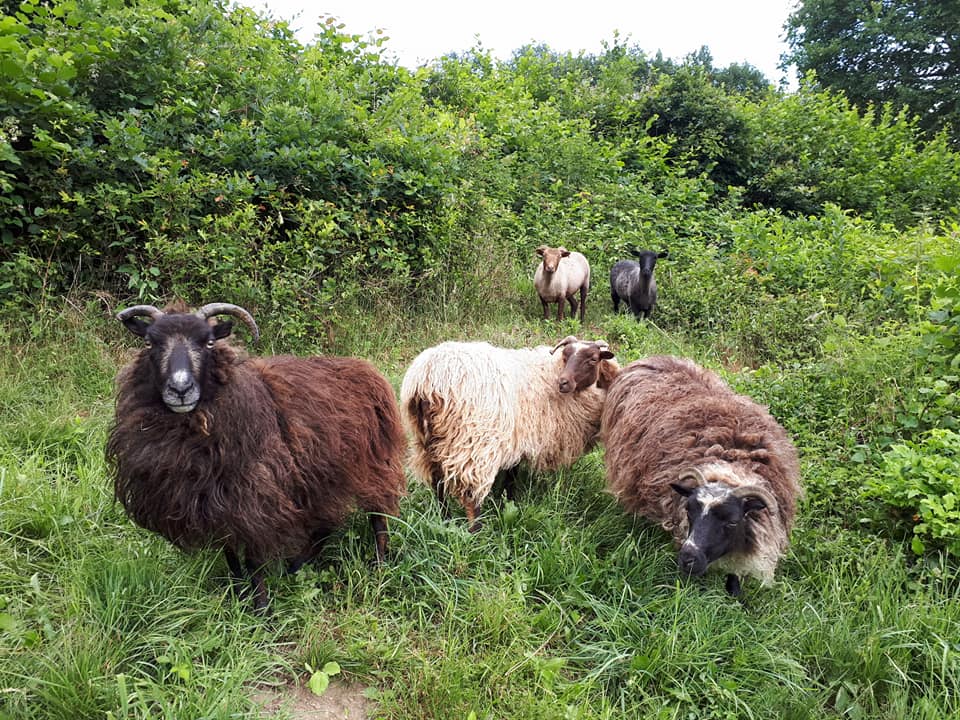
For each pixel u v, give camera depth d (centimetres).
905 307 764
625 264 1033
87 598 303
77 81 682
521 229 1058
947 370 526
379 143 841
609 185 1253
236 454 303
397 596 360
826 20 2836
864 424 533
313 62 986
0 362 539
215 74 802
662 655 326
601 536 433
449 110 1422
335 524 371
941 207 1585
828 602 382
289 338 669
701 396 439
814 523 450
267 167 738
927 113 2548
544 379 476
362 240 785
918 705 312
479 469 427
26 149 633
